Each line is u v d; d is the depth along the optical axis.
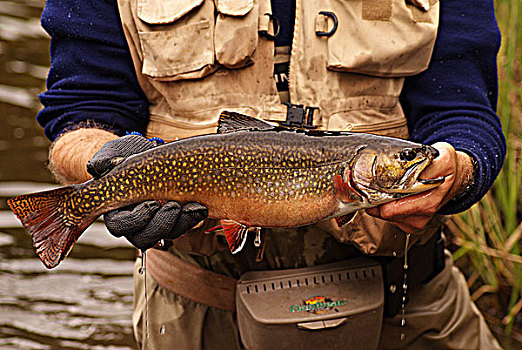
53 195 1.37
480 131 1.55
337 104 1.56
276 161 1.38
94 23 1.59
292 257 1.61
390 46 1.55
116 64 1.60
